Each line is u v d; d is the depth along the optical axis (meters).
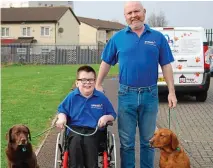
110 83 22.89
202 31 14.38
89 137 5.53
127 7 5.87
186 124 10.96
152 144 5.84
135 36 5.90
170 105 6.09
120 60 6.00
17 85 21.34
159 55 6.06
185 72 14.35
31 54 51.50
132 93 5.98
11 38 66.19
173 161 5.80
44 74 29.97
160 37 6.00
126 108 6.04
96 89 6.04
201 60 14.38
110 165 5.62
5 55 50.44
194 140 9.09
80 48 53.88
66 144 5.56
